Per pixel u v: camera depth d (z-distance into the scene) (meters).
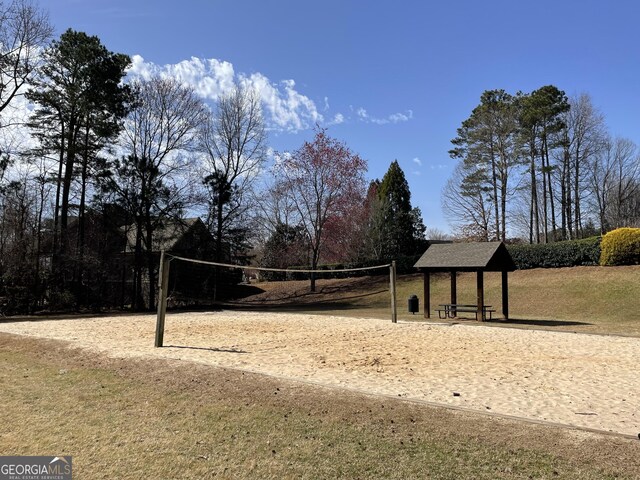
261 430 5.44
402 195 46.84
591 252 26.52
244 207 35.34
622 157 45.56
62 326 17.02
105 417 5.95
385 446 4.93
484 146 39.38
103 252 28.08
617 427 5.45
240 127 35.47
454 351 11.34
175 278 31.53
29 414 6.08
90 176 27.56
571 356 10.68
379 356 10.52
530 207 43.84
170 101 30.22
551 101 37.81
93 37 26.75
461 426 5.43
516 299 25.59
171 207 29.69
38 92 25.20
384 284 34.62
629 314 20.31
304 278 42.25
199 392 7.03
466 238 41.00
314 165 35.94
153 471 4.36
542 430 5.25
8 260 23.98
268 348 11.58
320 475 4.29
